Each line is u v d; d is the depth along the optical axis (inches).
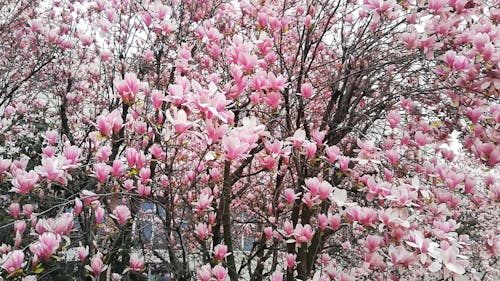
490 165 118.3
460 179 116.6
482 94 118.5
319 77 204.1
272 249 149.3
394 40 157.6
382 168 136.4
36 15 245.6
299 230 112.5
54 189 151.3
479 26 116.7
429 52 122.5
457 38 124.0
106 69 240.1
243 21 185.0
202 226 127.9
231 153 85.5
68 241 92.7
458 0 119.3
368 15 158.9
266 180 212.7
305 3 171.3
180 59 140.0
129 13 199.6
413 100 158.2
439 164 121.8
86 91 251.1
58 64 245.8
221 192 153.4
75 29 233.5
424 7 128.2
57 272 169.0
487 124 122.3
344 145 182.4
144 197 110.3
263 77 110.1
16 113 238.5
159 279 197.6
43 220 94.0
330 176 151.1
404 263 95.0
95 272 108.0
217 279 106.3
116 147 149.9
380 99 169.9
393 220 96.4
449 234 102.8
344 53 174.2
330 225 115.5
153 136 124.6
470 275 191.3
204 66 174.9
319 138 119.0
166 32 137.3
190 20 188.9
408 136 140.1
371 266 112.0
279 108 161.2
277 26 140.0
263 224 174.9
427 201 111.3
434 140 143.5
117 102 195.5
